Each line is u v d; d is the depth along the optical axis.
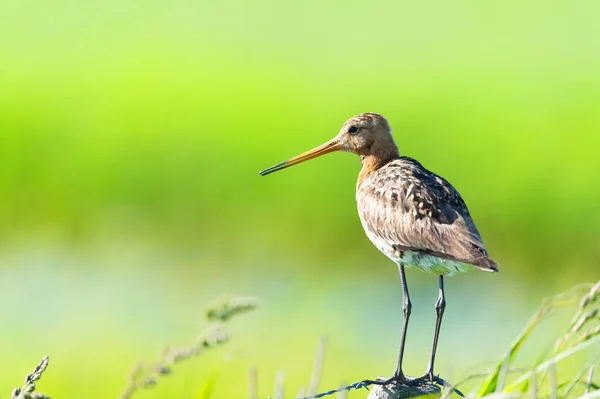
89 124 23.36
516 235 19.19
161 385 12.86
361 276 17.83
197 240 19.67
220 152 22.05
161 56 32.31
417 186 8.70
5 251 18.77
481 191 20.27
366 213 9.05
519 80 27.92
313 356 13.88
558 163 20.86
